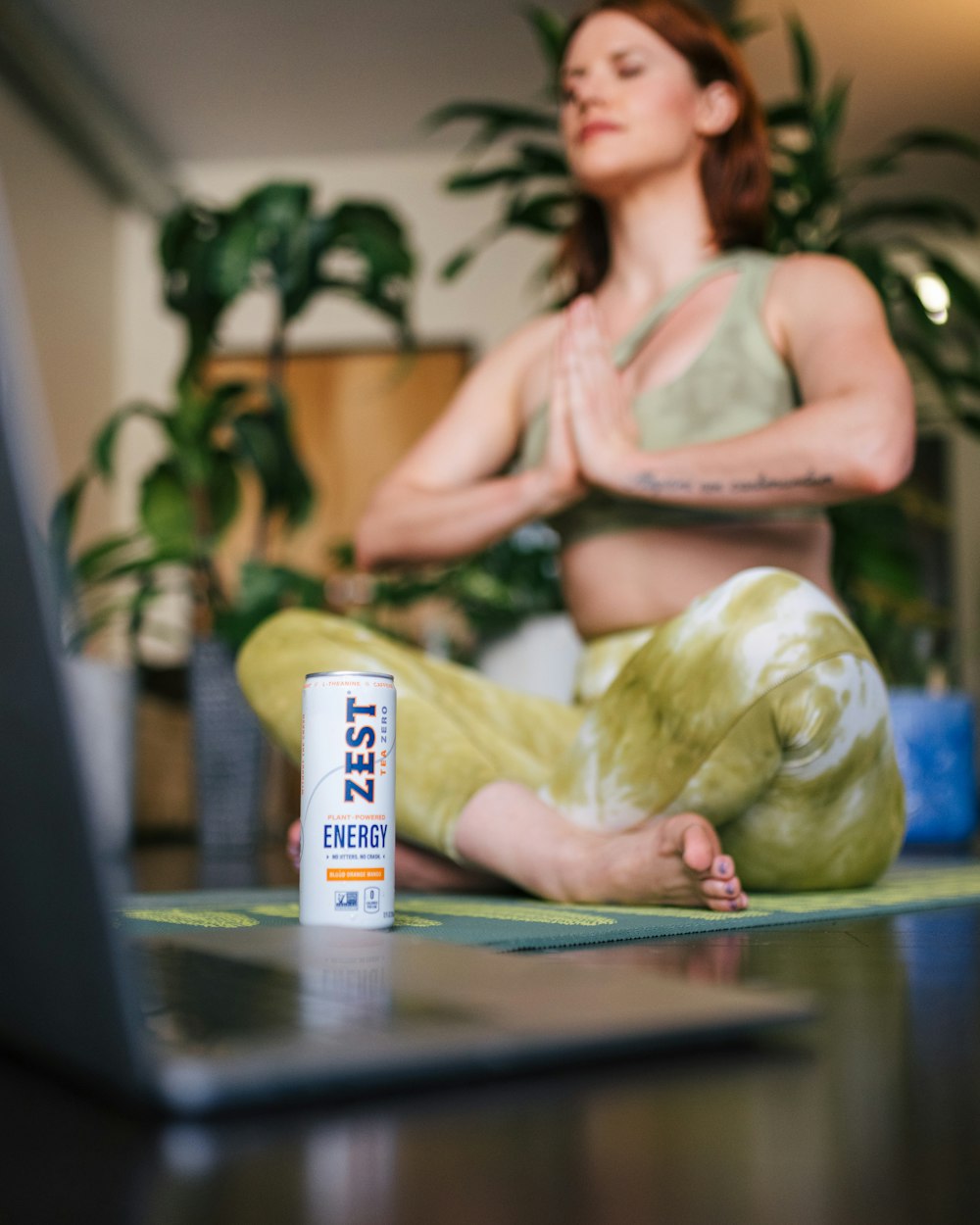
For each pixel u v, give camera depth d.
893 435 1.36
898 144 2.54
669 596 1.47
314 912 0.88
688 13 1.66
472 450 1.77
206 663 3.04
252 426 3.15
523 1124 0.40
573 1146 0.38
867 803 1.29
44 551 0.36
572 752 1.26
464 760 1.23
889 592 2.47
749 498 1.38
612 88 1.62
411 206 5.39
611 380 1.47
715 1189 0.34
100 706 2.80
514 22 4.36
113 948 0.38
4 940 0.44
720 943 0.89
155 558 3.00
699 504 1.40
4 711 0.40
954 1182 0.34
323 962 0.59
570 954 0.82
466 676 1.49
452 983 0.54
